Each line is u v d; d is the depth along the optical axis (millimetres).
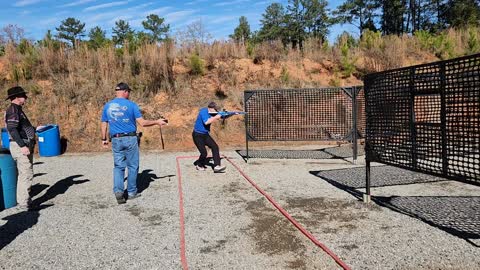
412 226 4812
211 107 8484
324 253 4129
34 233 4938
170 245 4449
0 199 5992
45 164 10016
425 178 7406
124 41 15914
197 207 5910
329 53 16656
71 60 14523
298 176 7898
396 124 5277
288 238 4574
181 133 12711
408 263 3826
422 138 4871
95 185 7559
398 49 16812
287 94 9789
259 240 4535
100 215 5633
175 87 14000
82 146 12289
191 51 15602
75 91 13414
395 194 6344
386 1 45812
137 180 7840
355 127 9430
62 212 5816
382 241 4379
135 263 4012
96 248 4426
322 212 5488
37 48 14961
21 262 4105
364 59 16422
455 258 3900
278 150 11406
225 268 3840
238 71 14945
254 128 9836
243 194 6605
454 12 41500
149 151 11758
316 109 9719
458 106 4336
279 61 15844
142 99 13555
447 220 4969
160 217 5473
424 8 44812
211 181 7641
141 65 14523
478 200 5855
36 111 12789
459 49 18125
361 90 9680
